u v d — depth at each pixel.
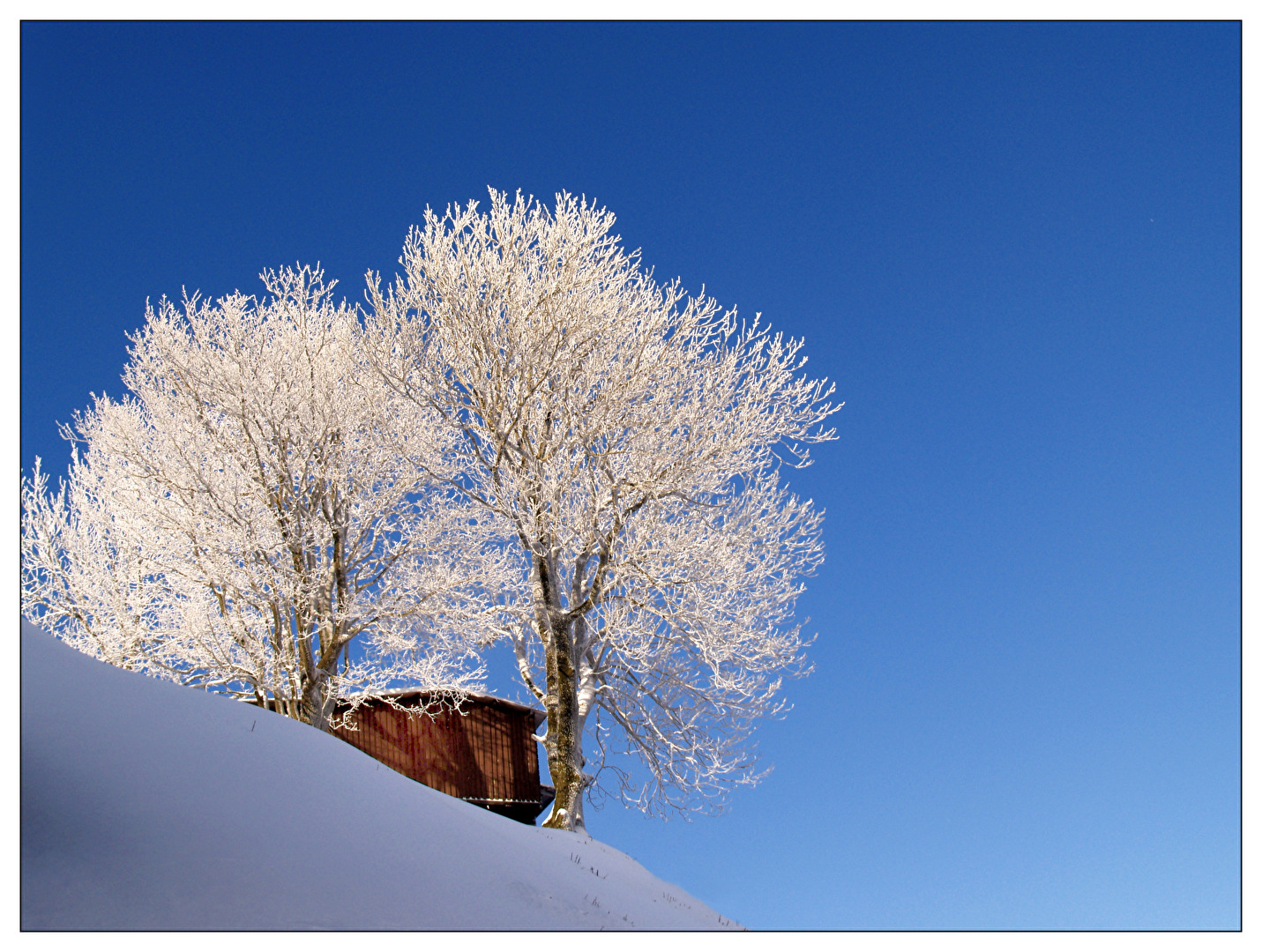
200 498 16.02
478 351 15.63
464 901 6.61
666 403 15.28
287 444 16.56
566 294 15.27
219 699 8.23
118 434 16.44
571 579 16.16
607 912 8.48
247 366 16.64
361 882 6.02
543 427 15.55
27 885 4.42
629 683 17.16
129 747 6.16
